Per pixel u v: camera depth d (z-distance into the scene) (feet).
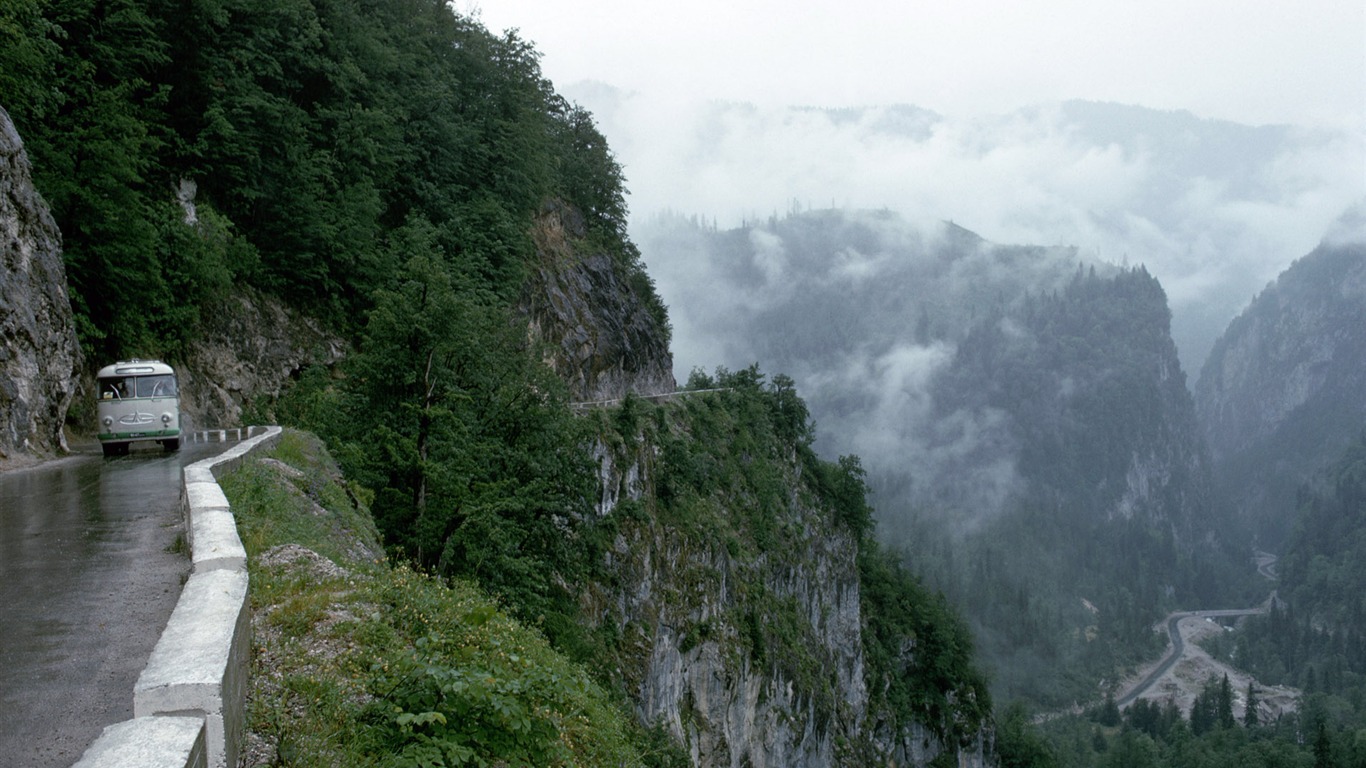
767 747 199.11
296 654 31.55
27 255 96.22
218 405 141.49
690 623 172.35
